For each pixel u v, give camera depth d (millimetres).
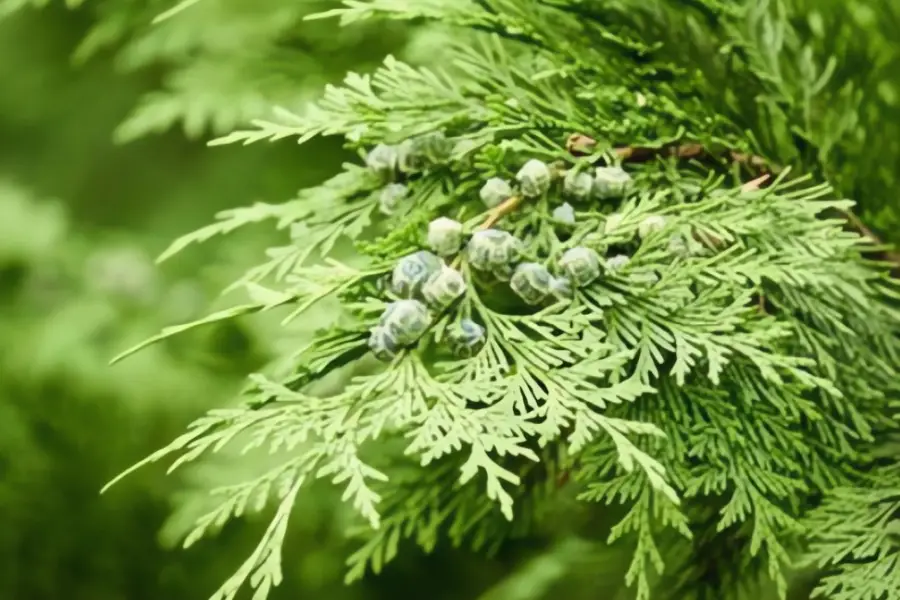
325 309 917
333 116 880
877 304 886
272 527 827
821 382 838
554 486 932
